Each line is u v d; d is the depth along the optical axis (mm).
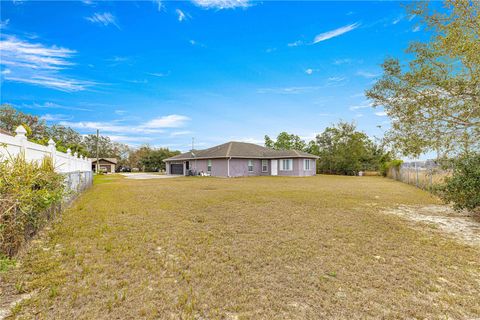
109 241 4340
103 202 8484
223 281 2947
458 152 6191
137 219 5977
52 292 2602
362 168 31297
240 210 7070
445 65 5750
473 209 6332
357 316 2312
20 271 3119
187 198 9398
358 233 4910
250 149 28484
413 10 6137
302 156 25828
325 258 3662
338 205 7910
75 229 5070
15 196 3150
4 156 4012
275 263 3475
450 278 3086
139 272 3162
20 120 30047
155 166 48188
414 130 6328
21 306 2367
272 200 8859
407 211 7203
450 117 5855
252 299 2576
